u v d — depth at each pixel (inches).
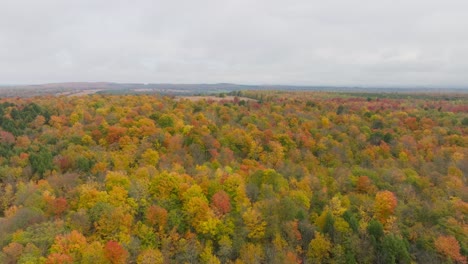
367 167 3565.5
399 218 2477.9
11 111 4520.2
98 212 2182.6
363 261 2151.8
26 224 2112.5
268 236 2336.4
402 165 3543.3
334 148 3895.2
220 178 2753.4
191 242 2199.8
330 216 2343.8
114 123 4279.0
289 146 3951.8
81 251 1895.9
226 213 2426.2
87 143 3695.9
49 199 2363.4
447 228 2319.1
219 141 3863.2
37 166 3048.7
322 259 2197.3
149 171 2864.2
